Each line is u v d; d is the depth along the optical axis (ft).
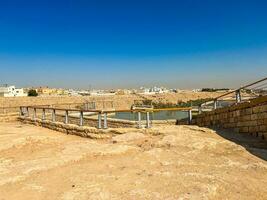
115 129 48.73
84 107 112.78
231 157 30.89
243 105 43.45
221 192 20.58
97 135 50.03
